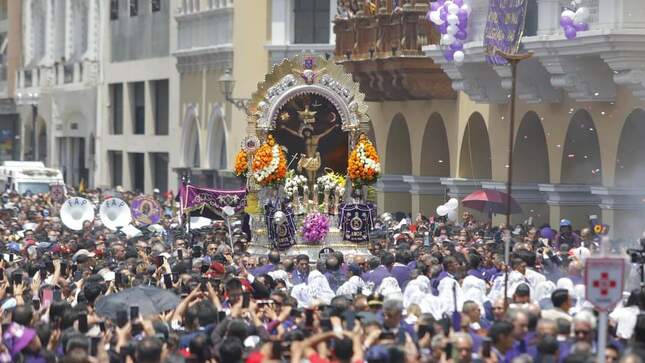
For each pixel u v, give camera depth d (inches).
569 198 3142.2
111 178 6215.6
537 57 2930.6
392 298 1576.0
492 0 2967.5
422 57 3602.4
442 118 3752.5
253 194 2682.1
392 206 4114.2
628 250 2054.6
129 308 1708.9
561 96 3105.3
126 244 2775.6
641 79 2696.9
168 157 5556.1
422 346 1508.4
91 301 1905.8
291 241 2637.8
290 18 4704.7
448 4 3139.8
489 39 2992.1
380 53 3725.4
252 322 1620.3
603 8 2721.5
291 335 1478.8
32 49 7386.8
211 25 5024.6
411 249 2386.8
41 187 5260.8
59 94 6776.6
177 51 5285.4
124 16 5969.5
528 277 1904.5
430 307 1802.4
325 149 2738.7
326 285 2027.6
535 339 1464.1
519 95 3171.8
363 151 2662.4
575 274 1959.9
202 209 3095.5
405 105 3976.4
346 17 3914.9
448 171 3890.3
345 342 1376.7
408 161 4114.2
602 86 2881.4
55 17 7012.8
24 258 2613.2
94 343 1528.1
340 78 2723.9
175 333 1595.7
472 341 1464.1
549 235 2738.7
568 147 3132.4
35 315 1720.0
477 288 1895.9
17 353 1540.4
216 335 1576.0
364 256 2507.4
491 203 2655.0
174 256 2539.4
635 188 2901.1
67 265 2361.0
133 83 5920.3
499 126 3405.5
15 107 7573.8
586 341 1409.9
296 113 2731.3
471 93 3348.9
